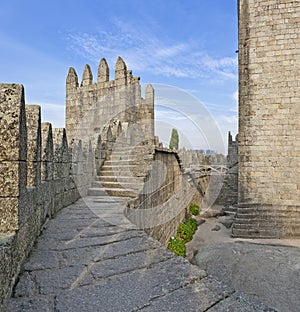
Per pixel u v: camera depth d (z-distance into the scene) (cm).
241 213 1259
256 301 230
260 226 1219
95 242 380
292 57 1241
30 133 387
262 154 1265
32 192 353
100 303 225
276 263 800
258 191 1260
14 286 251
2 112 276
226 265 823
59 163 611
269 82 1267
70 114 1909
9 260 235
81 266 298
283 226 1204
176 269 291
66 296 236
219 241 1173
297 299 627
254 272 760
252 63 1291
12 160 271
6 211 267
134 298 233
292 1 1242
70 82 1933
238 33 1320
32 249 349
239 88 1311
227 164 2128
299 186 1216
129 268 294
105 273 282
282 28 1255
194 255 959
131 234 418
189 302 227
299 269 757
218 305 223
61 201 625
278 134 1251
